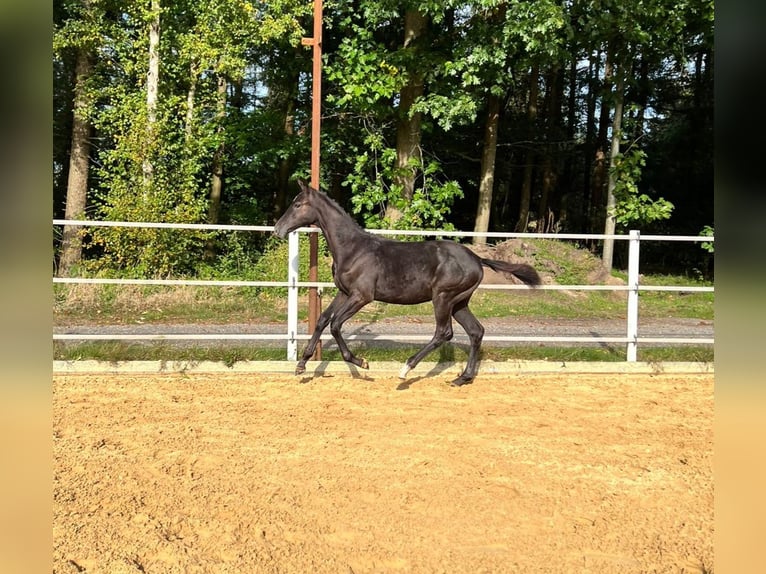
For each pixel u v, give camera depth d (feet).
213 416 17.83
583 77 87.92
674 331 33.22
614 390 21.65
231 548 10.46
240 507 11.99
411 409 18.81
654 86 78.84
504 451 15.23
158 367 22.76
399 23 53.83
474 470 13.97
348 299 20.86
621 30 44.42
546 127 78.33
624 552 10.53
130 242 40.65
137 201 40.19
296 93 58.08
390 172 48.57
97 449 14.97
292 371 23.21
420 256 20.54
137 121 41.50
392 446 15.48
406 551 10.47
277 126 56.29
